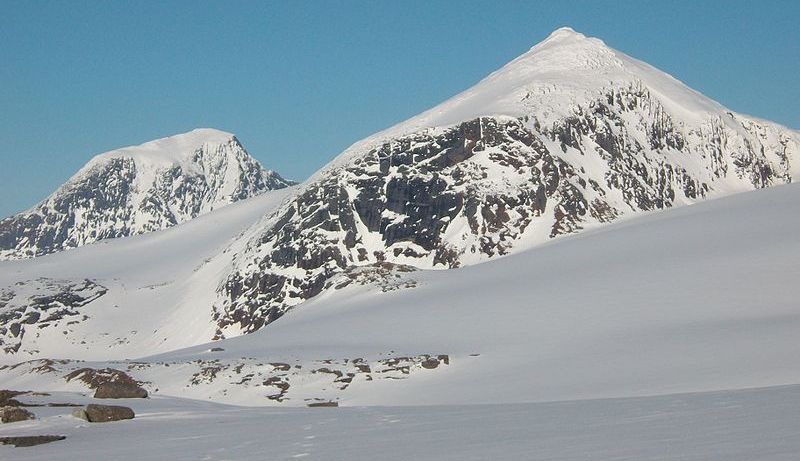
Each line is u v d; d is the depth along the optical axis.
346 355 74.88
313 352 78.44
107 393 47.91
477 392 54.88
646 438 22.48
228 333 149.12
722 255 91.06
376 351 75.81
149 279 180.12
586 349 63.56
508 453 22.36
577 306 80.75
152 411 41.16
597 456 20.56
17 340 155.88
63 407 43.03
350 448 25.73
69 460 28.16
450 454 23.05
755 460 18.05
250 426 33.69
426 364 66.00
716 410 26.83
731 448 19.73
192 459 26.20
